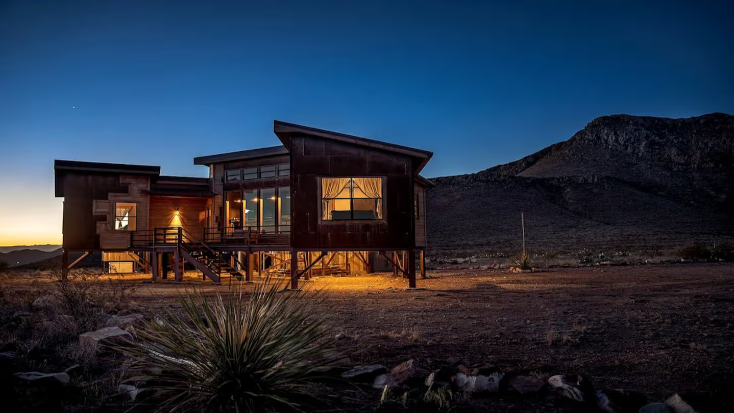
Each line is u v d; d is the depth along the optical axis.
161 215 26.78
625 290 15.69
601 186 110.44
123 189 24.98
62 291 9.20
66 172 24.02
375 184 18.81
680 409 4.20
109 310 9.67
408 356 6.59
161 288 16.25
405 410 4.37
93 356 6.09
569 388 4.83
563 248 54.12
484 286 17.73
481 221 82.81
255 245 20.80
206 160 26.42
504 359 6.52
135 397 4.57
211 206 27.11
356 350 6.91
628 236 69.56
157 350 4.84
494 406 4.61
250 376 4.30
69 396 4.64
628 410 4.49
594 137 190.00
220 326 4.52
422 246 24.72
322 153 17.34
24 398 4.29
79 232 23.98
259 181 24.78
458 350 7.02
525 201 96.06
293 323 4.75
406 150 17.19
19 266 35.84
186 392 4.23
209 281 20.69
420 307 11.81
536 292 15.44
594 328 8.92
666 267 27.12
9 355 5.51
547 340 7.71
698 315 10.39
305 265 23.81
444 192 102.50
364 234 17.19
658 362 6.41
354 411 4.40
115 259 27.28
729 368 6.08
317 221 17.09
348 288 17.03
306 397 4.60
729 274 21.64
